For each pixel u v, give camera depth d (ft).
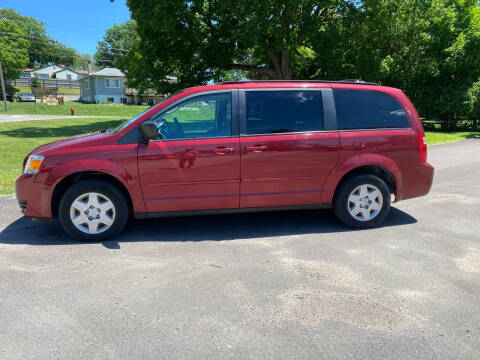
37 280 10.71
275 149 14.23
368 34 61.41
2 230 15.14
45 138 52.60
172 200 13.98
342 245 13.50
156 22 54.39
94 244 13.64
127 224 16.03
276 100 14.57
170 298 9.73
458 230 15.17
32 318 8.78
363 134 14.98
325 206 15.24
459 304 9.39
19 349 7.64
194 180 13.93
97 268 11.55
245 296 9.82
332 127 14.79
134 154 13.50
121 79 194.90
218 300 9.62
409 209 18.37
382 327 8.41
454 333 8.19
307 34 56.18
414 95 80.02
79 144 13.57
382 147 15.10
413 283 10.52
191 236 14.55
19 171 27.35
